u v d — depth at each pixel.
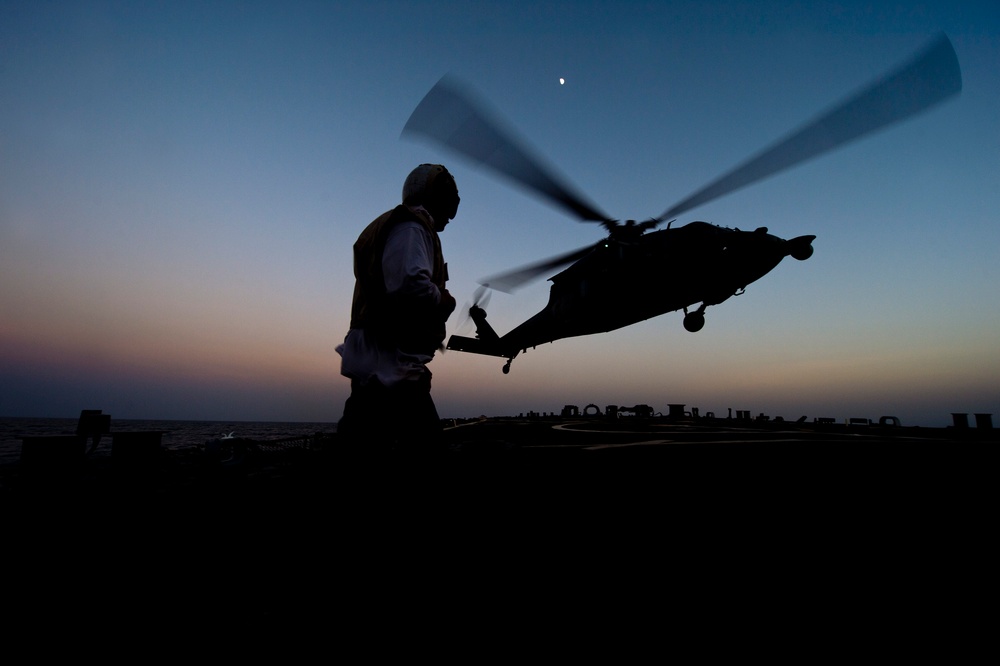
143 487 3.02
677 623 1.20
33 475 2.84
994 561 1.62
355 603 1.32
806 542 1.84
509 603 1.31
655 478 3.20
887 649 1.06
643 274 8.48
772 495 2.67
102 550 1.76
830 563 1.61
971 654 1.03
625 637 1.13
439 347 1.90
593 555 1.68
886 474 3.48
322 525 1.64
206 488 2.92
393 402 1.70
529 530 1.95
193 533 1.95
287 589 1.41
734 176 6.87
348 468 1.67
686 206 7.99
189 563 1.62
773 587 1.41
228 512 2.29
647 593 1.37
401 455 1.70
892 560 1.63
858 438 8.47
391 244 1.70
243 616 1.25
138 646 1.11
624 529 1.99
